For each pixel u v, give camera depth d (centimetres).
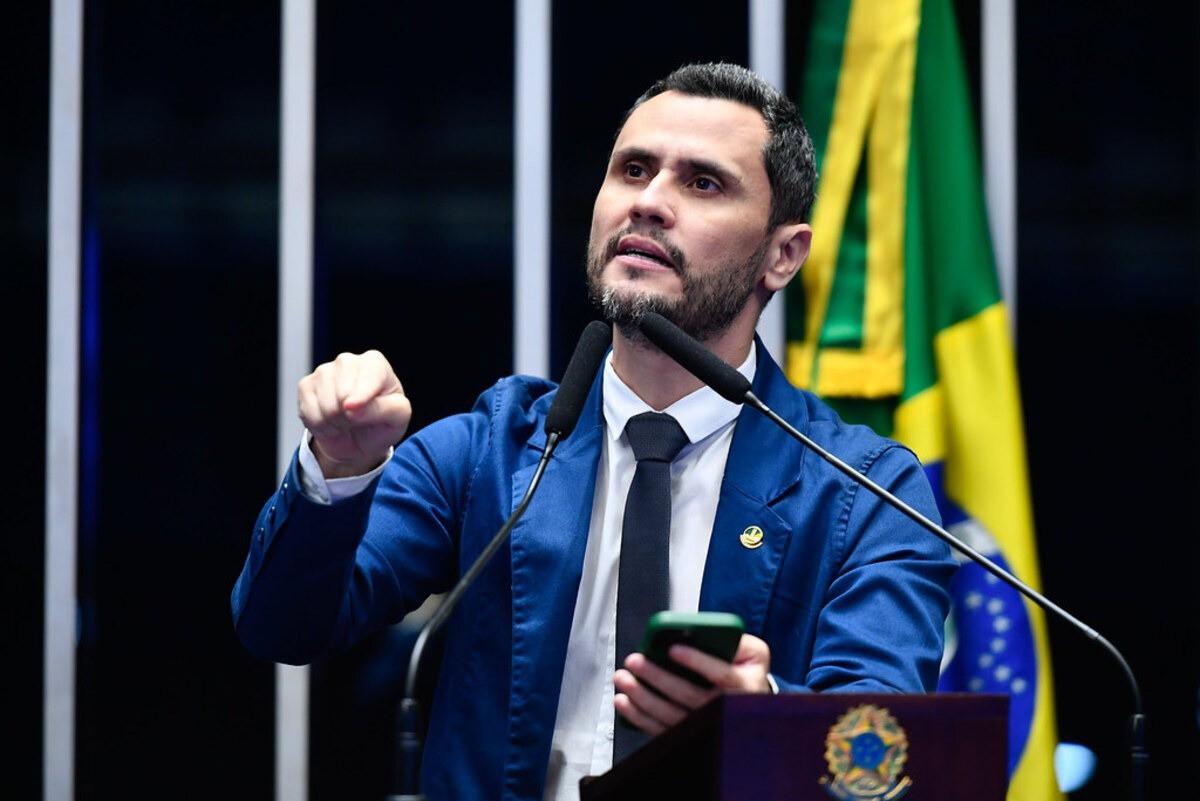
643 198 550
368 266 1031
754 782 384
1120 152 1032
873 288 918
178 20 1045
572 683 537
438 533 569
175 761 1002
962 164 934
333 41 1044
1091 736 1002
